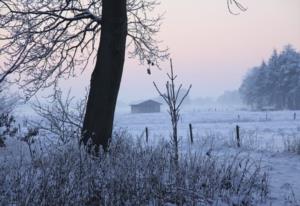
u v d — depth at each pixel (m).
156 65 13.50
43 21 11.02
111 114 9.96
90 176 6.95
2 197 6.14
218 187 8.18
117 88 10.05
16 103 21.08
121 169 7.21
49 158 7.21
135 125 52.66
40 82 11.57
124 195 6.96
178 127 46.06
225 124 50.34
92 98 9.98
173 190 7.49
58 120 11.46
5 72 11.03
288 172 12.73
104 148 9.71
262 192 8.94
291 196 9.10
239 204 7.84
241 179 8.64
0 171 6.94
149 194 7.18
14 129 15.80
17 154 9.30
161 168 7.69
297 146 18.56
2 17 10.83
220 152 17.31
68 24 11.18
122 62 10.05
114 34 9.91
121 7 9.93
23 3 11.02
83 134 9.76
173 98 8.29
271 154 17.42
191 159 8.37
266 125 46.59
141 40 13.32
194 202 7.30
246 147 19.44
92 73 10.16
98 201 6.84
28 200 6.18
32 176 6.71
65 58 11.81
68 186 6.62
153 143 10.02
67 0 10.98
